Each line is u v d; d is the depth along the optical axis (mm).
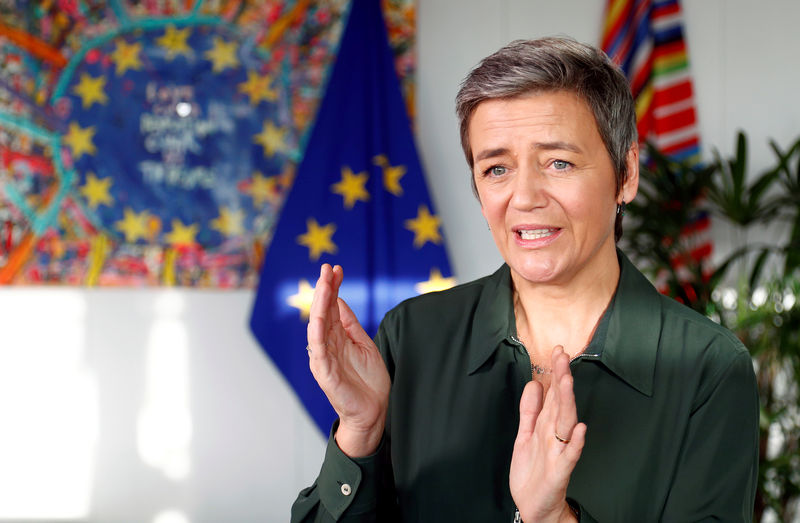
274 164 2779
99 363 2770
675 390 915
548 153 868
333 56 2771
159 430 2781
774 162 2812
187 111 2762
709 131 2832
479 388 995
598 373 938
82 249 2732
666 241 2438
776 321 2275
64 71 2730
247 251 2771
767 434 2371
